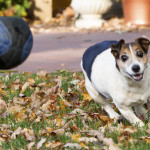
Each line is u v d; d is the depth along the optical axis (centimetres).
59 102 734
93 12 1814
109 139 536
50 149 528
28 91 818
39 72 966
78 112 670
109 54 615
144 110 631
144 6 1744
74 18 2052
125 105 588
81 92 788
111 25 1831
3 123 646
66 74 945
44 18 2148
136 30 1644
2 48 427
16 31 432
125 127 596
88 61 665
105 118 623
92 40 1445
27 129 597
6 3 2017
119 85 573
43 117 652
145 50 548
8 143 561
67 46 1359
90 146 532
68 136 565
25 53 447
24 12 2042
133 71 525
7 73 970
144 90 569
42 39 1553
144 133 568
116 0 2192
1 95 795
